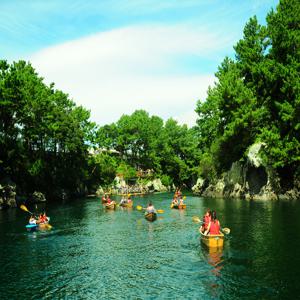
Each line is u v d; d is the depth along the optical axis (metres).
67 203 58.84
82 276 17.12
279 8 56.38
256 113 52.94
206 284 15.41
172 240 24.17
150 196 76.00
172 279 16.17
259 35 59.28
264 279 15.77
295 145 48.41
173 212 40.31
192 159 107.75
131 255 20.55
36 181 62.56
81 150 79.25
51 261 19.86
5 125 52.81
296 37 50.91
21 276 17.34
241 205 45.16
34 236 27.17
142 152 113.88
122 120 114.56
